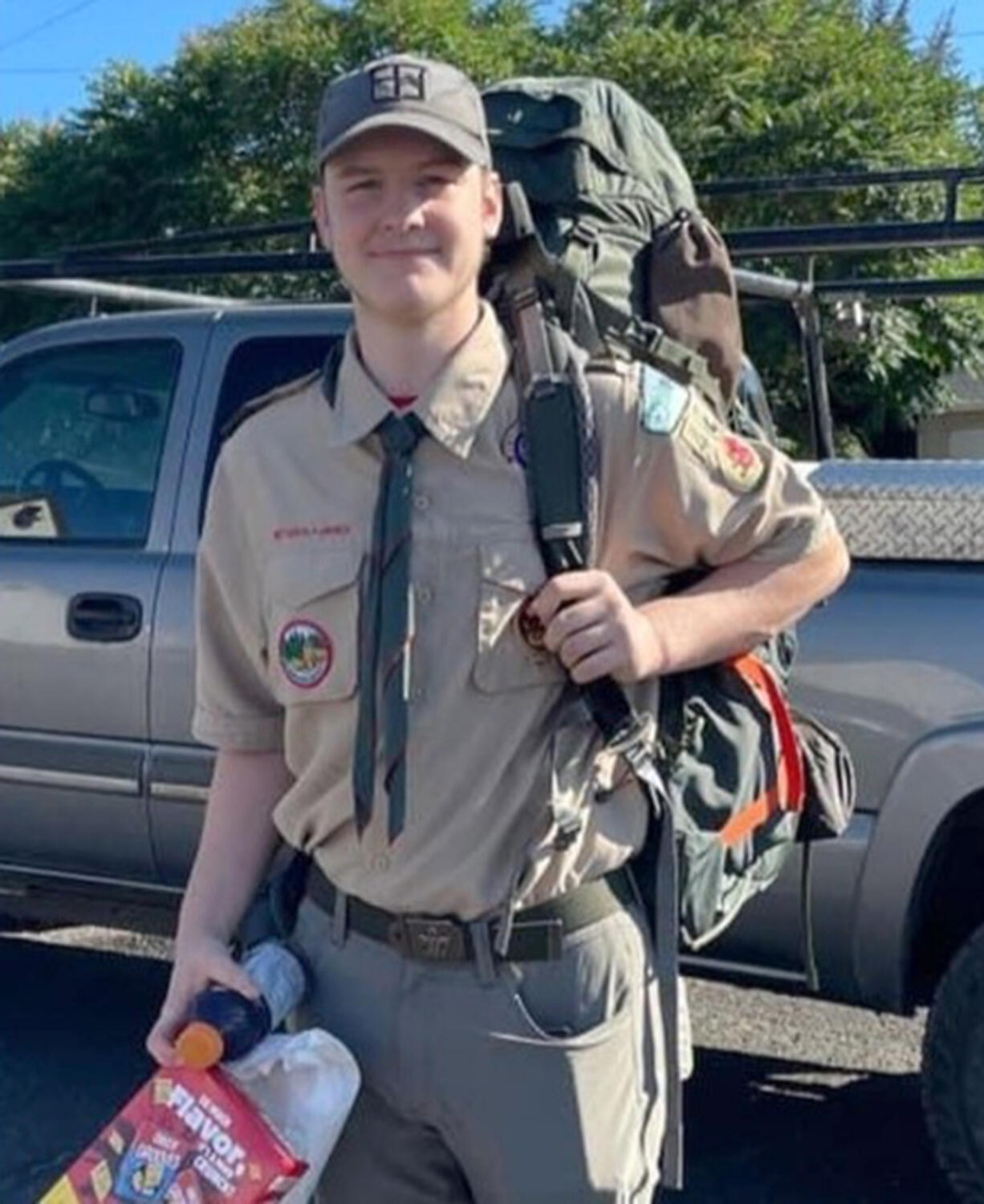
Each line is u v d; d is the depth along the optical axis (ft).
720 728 7.57
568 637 7.00
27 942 20.79
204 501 15.66
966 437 62.44
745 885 7.97
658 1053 7.50
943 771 12.83
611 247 8.28
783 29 59.26
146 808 15.62
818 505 7.58
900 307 46.70
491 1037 7.26
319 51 61.87
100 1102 16.07
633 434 7.28
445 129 7.12
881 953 13.19
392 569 7.16
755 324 30.55
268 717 7.98
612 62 58.18
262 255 18.37
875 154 56.70
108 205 64.23
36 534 16.42
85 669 15.80
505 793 7.18
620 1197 7.38
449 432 7.18
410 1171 7.66
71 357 16.75
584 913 7.27
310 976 7.58
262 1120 7.12
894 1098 16.46
